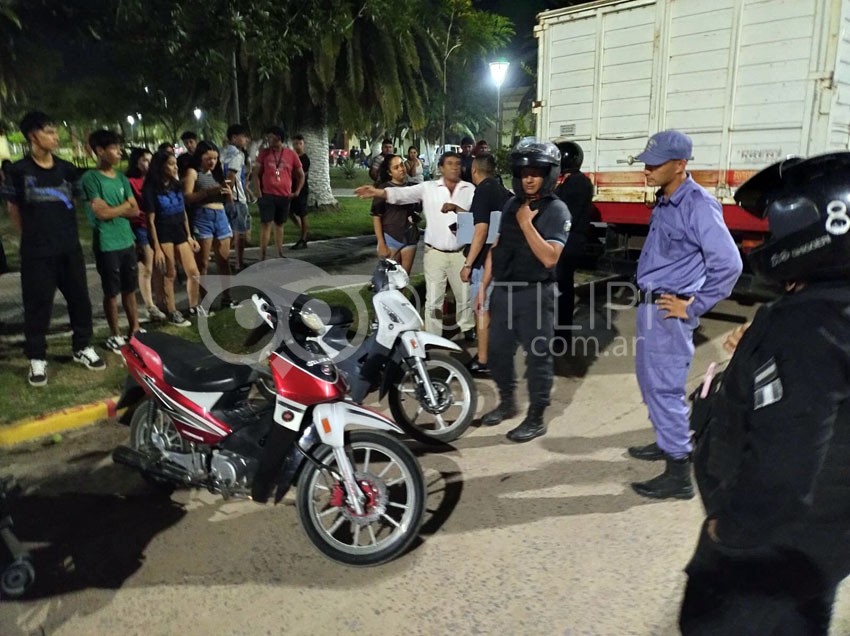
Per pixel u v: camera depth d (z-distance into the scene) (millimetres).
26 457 4422
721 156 7074
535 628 2752
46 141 5094
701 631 1548
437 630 2756
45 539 3490
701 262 3434
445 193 5805
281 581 3115
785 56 6488
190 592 3043
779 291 1517
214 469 3439
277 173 9688
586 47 8047
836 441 1322
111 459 4355
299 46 8297
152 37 6750
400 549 3184
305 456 3154
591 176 8234
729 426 1499
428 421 4914
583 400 5359
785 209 1379
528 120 20141
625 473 4098
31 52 7246
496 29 24516
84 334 5672
